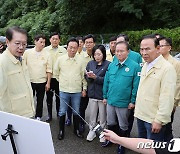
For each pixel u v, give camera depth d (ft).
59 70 12.95
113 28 46.70
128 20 46.06
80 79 12.79
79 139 12.79
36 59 14.07
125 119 11.00
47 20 48.01
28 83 8.11
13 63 7.49
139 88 9.22
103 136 5.68
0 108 7.19
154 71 8.64
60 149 11.76
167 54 11.22
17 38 7.10
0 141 5.74
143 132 9.51
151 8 41.83
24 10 57.00
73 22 46.65
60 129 12.81
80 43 13.92
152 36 8.61
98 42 41.45
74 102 12.84
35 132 5.11
